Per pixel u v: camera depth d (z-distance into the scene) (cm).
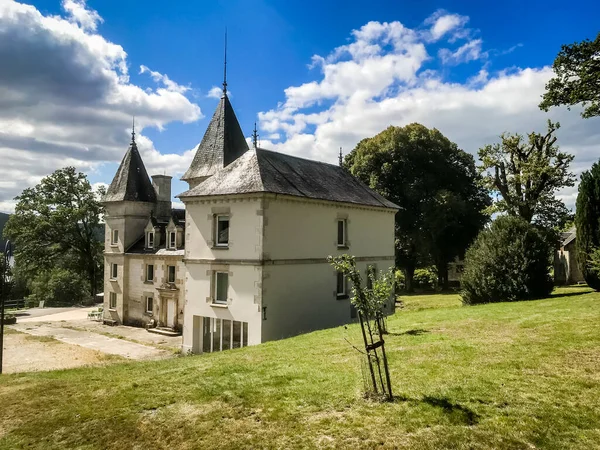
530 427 568
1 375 1080
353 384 779
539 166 2739
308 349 1126
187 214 2058
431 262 4347
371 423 615
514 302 1727
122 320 3222
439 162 4169
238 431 633
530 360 828
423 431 580
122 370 1046
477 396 674
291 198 1908
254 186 1814
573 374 738
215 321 1934
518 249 1862
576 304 1444
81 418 719
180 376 925
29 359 2030
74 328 3064
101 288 5622
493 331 1119
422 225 3966
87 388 878
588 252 1836
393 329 1305
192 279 2016
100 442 638
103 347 2341
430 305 2805
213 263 1928
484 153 3017
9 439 660
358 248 2364
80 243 4747
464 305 2039
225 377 888
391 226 2688
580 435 543
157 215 3438
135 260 3206
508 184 2972
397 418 621
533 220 2964
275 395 757
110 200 3353
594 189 1833
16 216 4441
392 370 839
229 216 1891
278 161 2214
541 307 1458
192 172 2553
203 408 727
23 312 4081
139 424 684
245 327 1817
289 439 595
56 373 1062
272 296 1798
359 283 721
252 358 1064
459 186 4200
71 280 5116
